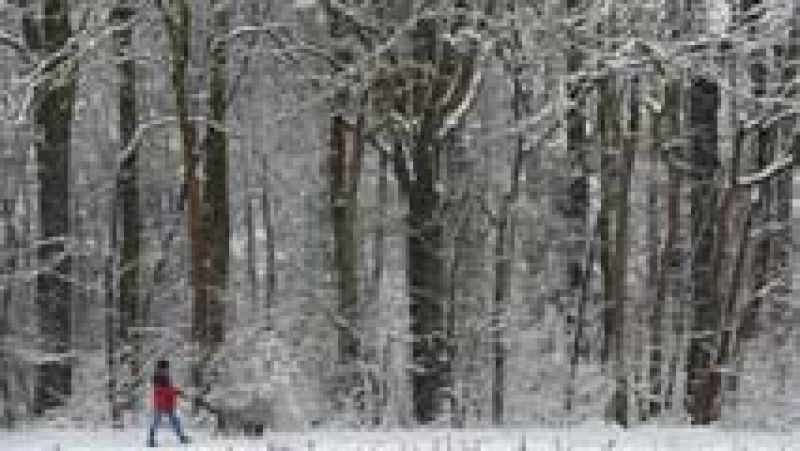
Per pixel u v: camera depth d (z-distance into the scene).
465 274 52.06
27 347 49.69
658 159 49.06
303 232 57.12
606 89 43.69
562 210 53.69
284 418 41.25
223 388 39.56
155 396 34.94
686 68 41.25
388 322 49.56
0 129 48.00
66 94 47.50
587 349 52.16
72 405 47.38
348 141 53.62
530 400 48.81
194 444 34.56
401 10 42.34
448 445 31.80
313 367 47.97
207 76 42.41
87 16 42.12
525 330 51.09
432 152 44.19
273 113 51.00
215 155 40.53
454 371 47.66
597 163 49.91
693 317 47.28
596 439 35.91
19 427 45.25
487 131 51.81
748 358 51.00
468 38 41.16
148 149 54.16
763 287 47.66
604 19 41.59
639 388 46.38
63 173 48.62
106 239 55.47
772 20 42.31
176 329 49.25
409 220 44.78
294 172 55.81
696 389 46.34
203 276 38.81
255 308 54.03
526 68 43.06
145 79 51.47
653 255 51.00
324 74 45.25
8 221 51.88
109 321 49.44
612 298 48.06
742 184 43.94
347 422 45.31
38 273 48.88
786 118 44.41
